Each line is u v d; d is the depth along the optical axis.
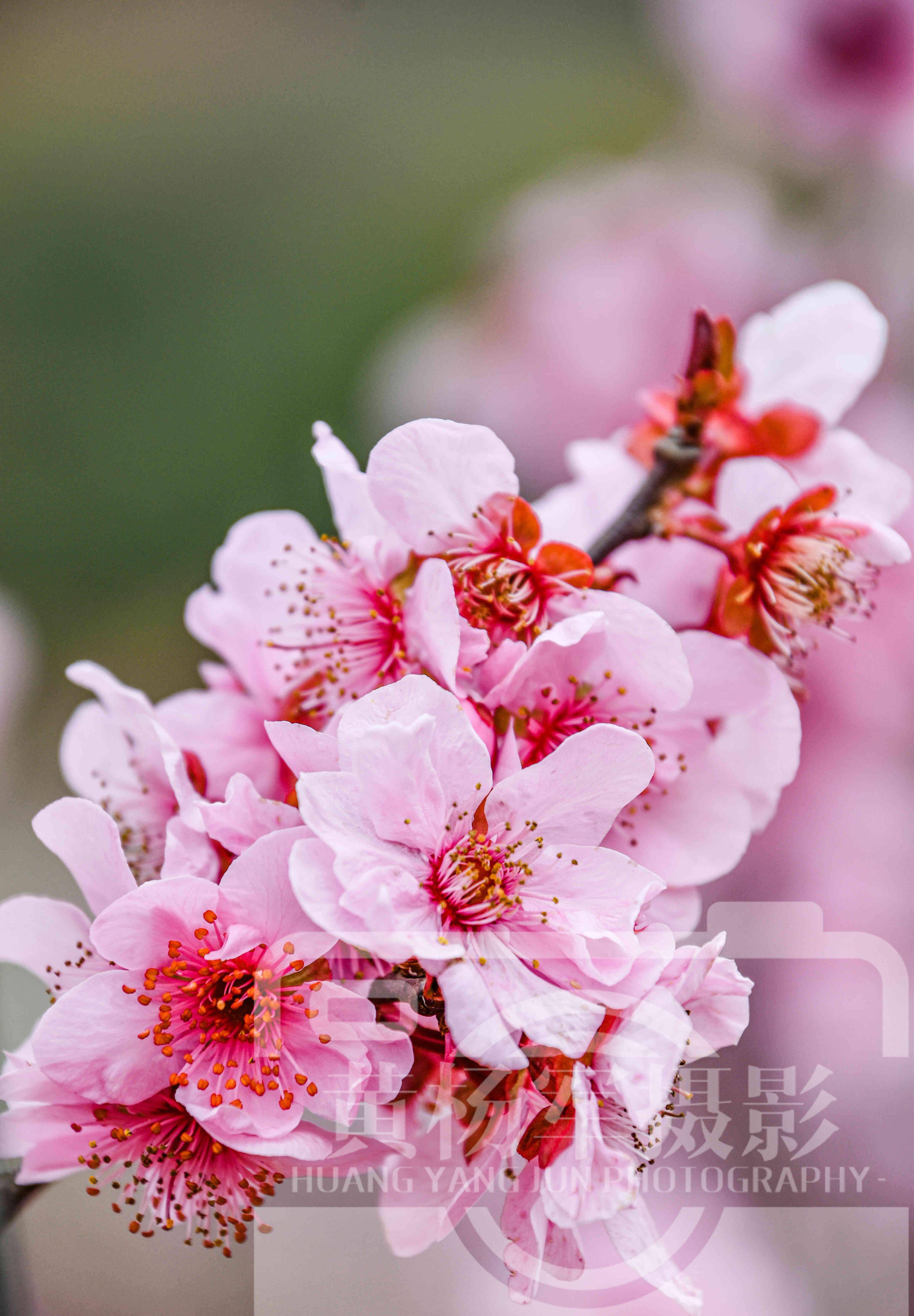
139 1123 0.39
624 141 1.40
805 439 0.43
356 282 1.35
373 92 1.58
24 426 1.29
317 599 0.41
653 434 0.44
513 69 1.57
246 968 0.39
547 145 1.44
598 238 0.84
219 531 1.19
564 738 0.40
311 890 0.38
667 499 0.42
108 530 1.21
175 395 1.30
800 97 0.81
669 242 0.81
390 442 0.40
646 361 0.82
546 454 0.86
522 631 0.41
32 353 1.36
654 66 1.45
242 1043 0.39
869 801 0.58
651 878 0.39
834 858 0.58
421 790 0.39
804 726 0.60
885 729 0.59
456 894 0.39
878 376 0.72
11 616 1.12
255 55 1.65
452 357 0.90
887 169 0.82
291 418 1.24
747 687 0.41
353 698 0.41
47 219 1.47
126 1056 0.39
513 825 0.39
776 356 0.43
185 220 1.46
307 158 1.51
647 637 0.40
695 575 0.42
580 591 0.40
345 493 0.41
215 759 0.42
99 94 1.63
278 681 0.42
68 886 0.76
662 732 0.41
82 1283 0.44
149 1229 0.39
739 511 0.42
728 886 0.57
